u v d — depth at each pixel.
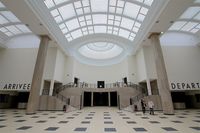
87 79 25.81
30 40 19.25
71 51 21.69
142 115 9.29
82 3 14.14
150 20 12.45
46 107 14.39
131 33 18.45
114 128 4.86
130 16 15.41
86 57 26.42
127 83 21.05
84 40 21.03
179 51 18.11
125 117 8.13
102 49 27.66
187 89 16.45
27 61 18.16
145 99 14.47
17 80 17.39
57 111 12.98
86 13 15.88
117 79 25.31
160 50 12.80
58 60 18.81
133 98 16.78
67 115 9.27
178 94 19.55
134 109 12.81
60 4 12.79
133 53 21.06
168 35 18.83
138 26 16.33
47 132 4.22
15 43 19.09
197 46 18.25
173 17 11.16
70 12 14.87
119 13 15.59
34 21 11.73
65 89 18.73
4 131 4.31
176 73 17.09
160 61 12.32
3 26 15.70
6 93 18.45
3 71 17.77
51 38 15.06
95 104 24.06
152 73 17.25
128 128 4.86
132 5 13.72
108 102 22.89
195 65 17.42
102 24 18.42
